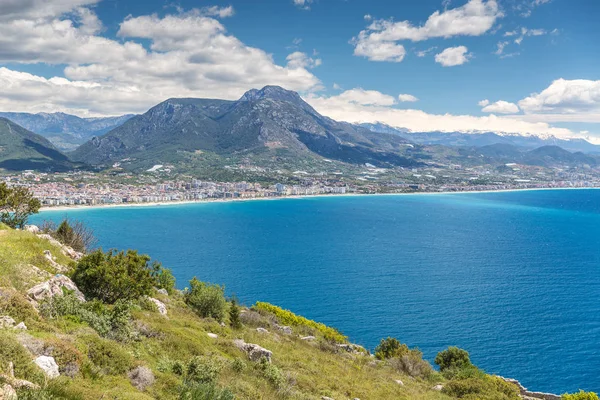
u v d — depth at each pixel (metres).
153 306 36.56
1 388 13.28
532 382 80.06
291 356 39.69
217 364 27.02
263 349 34.91
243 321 51.16
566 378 81.69
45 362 16.77
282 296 127.25
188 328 35.19
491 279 151.88
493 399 41.50
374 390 36.78
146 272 36.12
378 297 127.69
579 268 171.00
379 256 191.00
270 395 26.41
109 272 33.03
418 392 41.22
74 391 15.75
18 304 21.27
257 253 193.38
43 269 32.03
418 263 177.00
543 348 94.06
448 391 44.38
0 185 49.94
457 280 149.38
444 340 97.31
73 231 52.81
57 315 23.97
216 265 167.00
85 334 22.05
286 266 168.00
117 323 26.61
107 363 20.48
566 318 112.38
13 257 30.45
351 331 101.06
